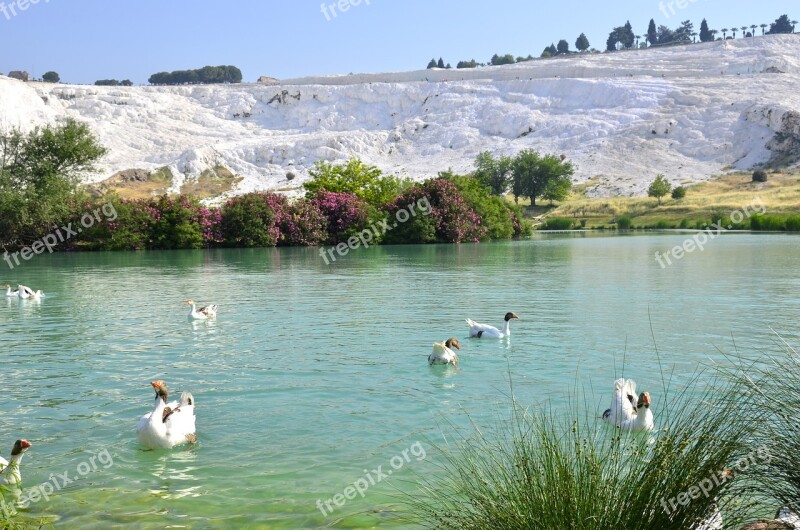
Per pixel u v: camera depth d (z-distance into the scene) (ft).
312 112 552.82
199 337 56.65
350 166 236.43
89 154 185.47
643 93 490.49
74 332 59.57
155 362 47.57
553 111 506.48
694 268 112.06
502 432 31.19
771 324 59.41
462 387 40.11
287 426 33.53
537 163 394.11
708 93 480.23
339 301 77.10
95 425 34.06
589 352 49.37
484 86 544.21
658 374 42.57
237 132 531.09
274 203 196.13
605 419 32.19
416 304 74.23
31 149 179.42
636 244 181.16
